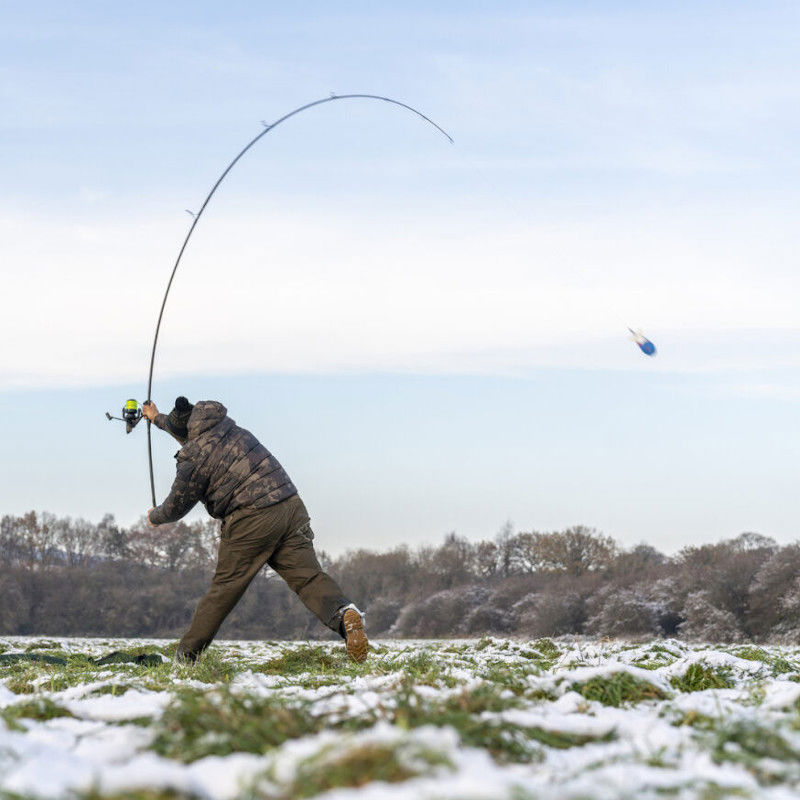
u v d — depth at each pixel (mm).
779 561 52375
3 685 5062
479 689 3309
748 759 2443
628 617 60656
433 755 1986
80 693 4238
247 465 6855
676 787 2121
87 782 1978
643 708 3703
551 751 2670
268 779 2016
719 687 4785
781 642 49562
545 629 69750
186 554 103312
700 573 59000
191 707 3049
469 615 81188
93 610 94875
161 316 7777
